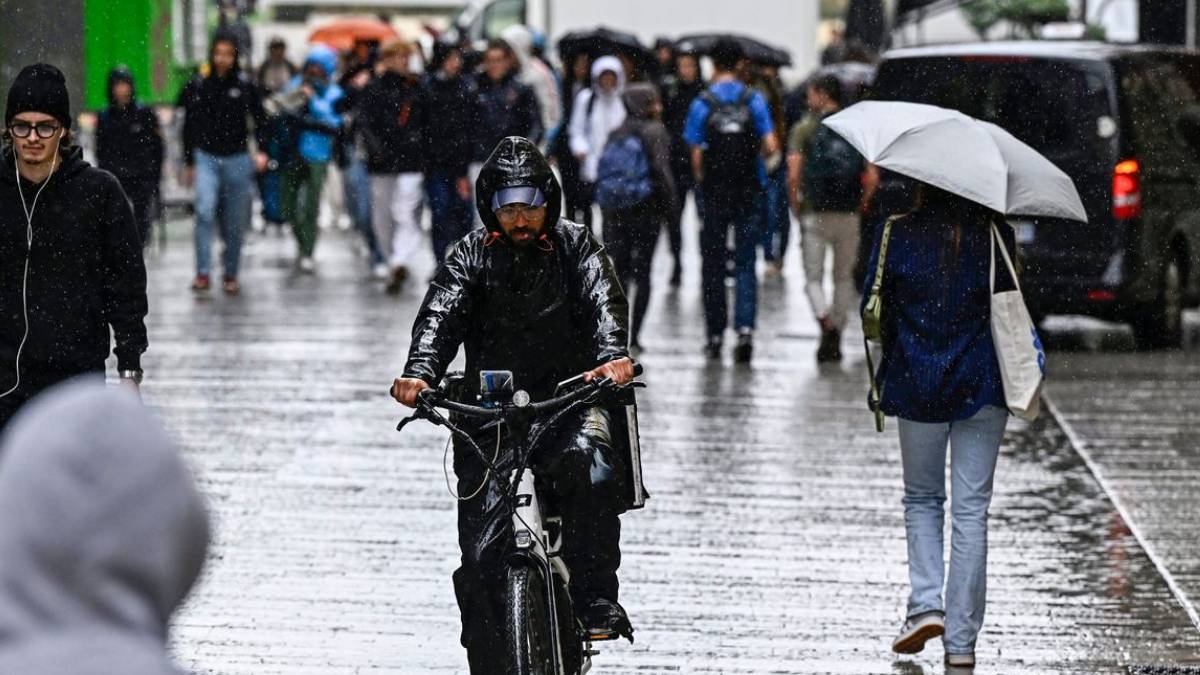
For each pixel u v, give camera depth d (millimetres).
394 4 141750
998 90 45406
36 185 19172
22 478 5398
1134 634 22094
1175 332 46281
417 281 58781
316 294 54750
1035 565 25312
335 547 25438
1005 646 21562
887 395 20703
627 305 17000
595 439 16625
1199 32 65750
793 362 43125
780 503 28641
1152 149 45031
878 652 21250
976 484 20578
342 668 20219
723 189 42031
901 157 20625
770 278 61250
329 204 80938
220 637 21250
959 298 20391
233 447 31984
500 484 15977
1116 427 35750
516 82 54094
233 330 46500
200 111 53562
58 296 19203
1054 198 21141
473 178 54188
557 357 17172
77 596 5418
